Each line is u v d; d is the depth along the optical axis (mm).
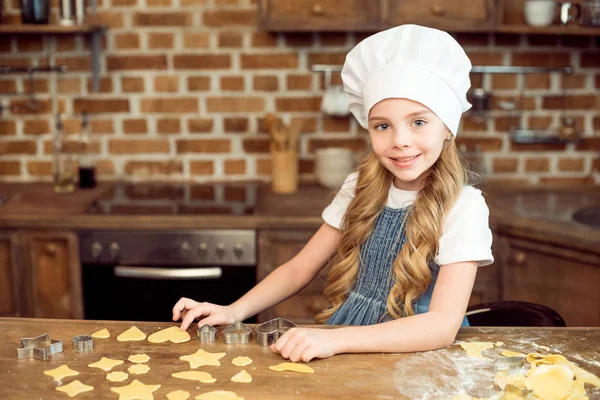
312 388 1100
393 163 1459
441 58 1425
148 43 3035
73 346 1246
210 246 2566
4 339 1290
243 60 3045
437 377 1144
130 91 3074
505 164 3117
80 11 2875
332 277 1657
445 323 1301
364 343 1238
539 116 3092
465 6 2752
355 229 1622
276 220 2531
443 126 1463
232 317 1479
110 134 3111
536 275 2436
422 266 1469
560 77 3064
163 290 2617
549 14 2828
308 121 3090
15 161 3119
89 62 3049
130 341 1289
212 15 3010
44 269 2605
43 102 3078
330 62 3033
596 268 2244
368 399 1064
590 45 3041
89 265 2594
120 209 2648
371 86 1463
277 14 2771
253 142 3113
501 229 2512
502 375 1130
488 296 2568
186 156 3125
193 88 3072
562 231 2305
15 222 2547
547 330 1346
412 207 1550
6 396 1066
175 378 1132
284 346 1222
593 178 3123
